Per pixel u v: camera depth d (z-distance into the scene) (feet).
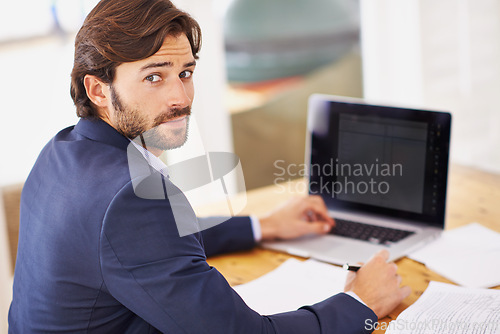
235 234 4.16
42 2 6.97
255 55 11.23
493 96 7.73
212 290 2.59
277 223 4.25
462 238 4.06
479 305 3.04
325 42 11.59
